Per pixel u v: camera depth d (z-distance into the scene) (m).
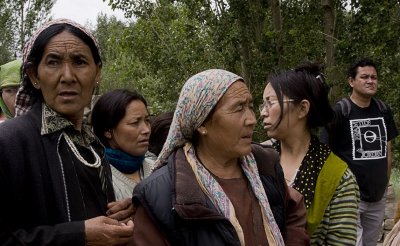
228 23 12.36
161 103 14.77
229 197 2.12
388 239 2.22
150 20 15.05
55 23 2.12
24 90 2.17
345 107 5.02
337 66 9.68
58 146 2.05
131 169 3.15
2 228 1.92
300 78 2.88
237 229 2.03
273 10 12.43
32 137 2.01
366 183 4.98
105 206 2.18
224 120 2.09
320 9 12.10
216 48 12.66
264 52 11.98
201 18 13.05
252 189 2.17
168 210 2.04
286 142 2.97
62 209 1.99
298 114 2.90
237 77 2.13
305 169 2.84
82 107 2.13
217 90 2.08
